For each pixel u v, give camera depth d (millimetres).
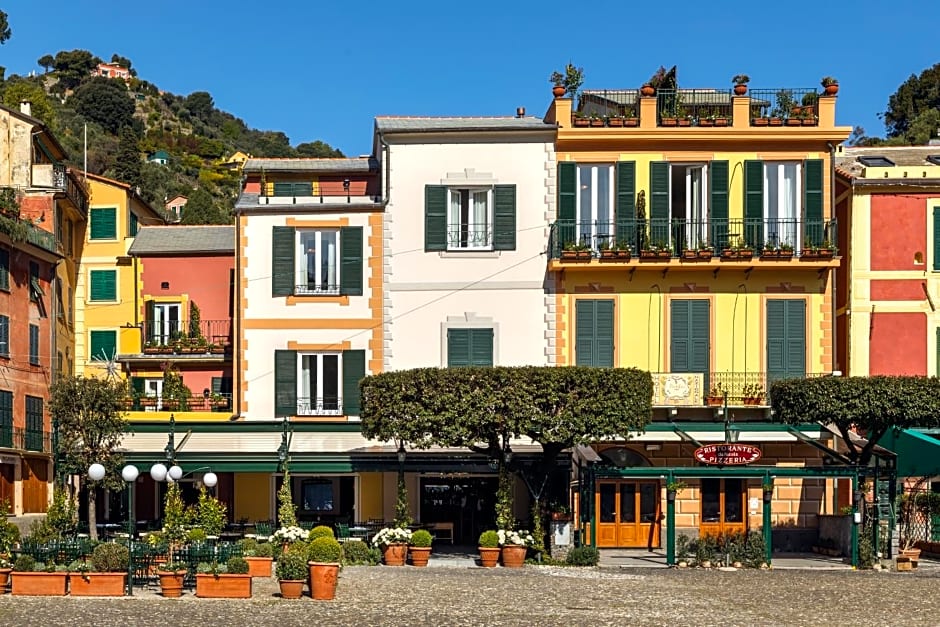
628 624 20328
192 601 22562
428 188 35688
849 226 36688
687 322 35406
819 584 26828
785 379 33656
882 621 21344
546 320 35375
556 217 35438
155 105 182375
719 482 35250
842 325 37062
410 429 30688
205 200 90625
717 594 24719
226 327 45719
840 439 35094
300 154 181000
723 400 34625
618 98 38125
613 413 30516
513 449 34188
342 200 36500
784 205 35625
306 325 35719
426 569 29266
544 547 31562
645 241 34781
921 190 36531
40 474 42469
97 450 32594
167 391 40281
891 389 30719
